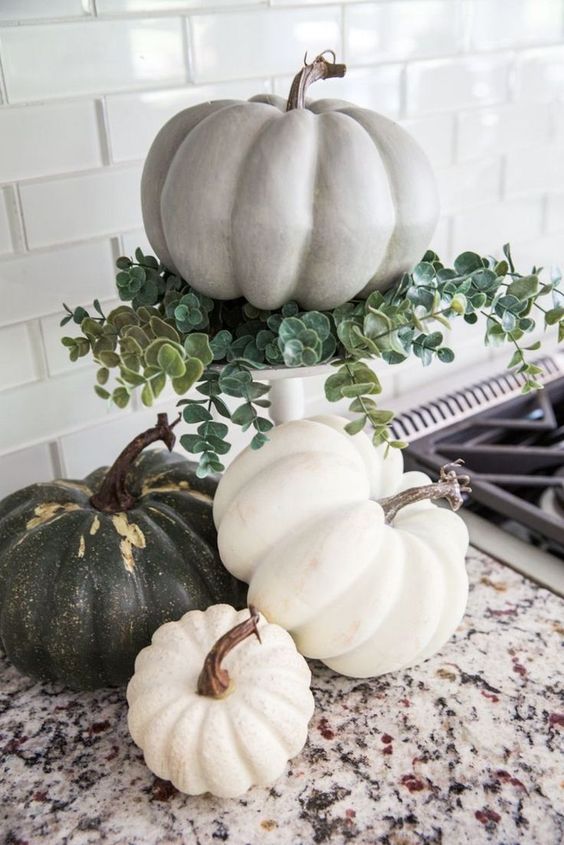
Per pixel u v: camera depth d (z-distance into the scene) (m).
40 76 0.77
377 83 1.00
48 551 0.67
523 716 0.66
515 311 0.66
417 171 0.62
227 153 0.58
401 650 0.64
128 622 0.66
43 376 0.86
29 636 0.66
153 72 0.83
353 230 0.58
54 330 0.85
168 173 0.62
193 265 0.61
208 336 0.64
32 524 0.71
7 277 0.81
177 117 0.65
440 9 1.02
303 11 0.91
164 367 0.56
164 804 0.60
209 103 0.65
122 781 0.62
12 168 0.78
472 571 0.83
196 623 0.63
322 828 0.57
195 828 0.58
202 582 0.69
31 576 0.66
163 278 0.70
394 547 0.65
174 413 0.96
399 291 0.64
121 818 0.59
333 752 0.63
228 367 0.62
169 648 0.61
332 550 0.62
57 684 0.71
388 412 0.62
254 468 0.69
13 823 0.58
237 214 0.58
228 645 0.57
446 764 0.62
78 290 0.85
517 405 1.12
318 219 0.58
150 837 0.57
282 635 0.62
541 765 0.62
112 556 0.67
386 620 0.64
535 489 0.99
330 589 0.62
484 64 1.09
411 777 0.61
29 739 0.66
